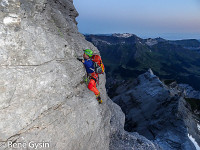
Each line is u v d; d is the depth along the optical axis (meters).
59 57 4.79
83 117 5.13
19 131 3.55
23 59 3.72
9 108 3.42
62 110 4.48
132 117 42.59
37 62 3.99
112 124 10.66
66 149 4.49
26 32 3.83
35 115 3.82
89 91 6.00
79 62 5.84
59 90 4.49
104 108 8.07
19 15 3.71
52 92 4.28
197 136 29.59
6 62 3.43
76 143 4.85
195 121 34.59
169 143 27.05
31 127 3.75
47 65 4.25
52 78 4.30
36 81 3.90
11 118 3.44
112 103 12.81
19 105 3.56
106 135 7.27
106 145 7.02
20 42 3.68
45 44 4.29
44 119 3.98
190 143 25.97
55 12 5.82
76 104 4.98
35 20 4.18
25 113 3.64
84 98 5.46
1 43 3.38
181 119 31.59
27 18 3.92
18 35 3.65
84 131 5.11
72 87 5.11
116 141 9.99
